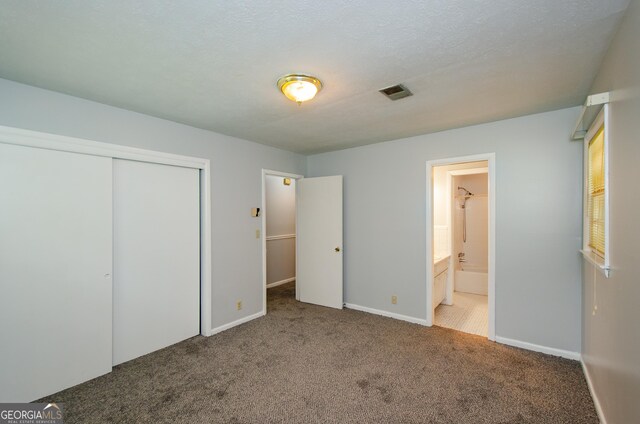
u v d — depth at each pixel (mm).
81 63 1806
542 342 2775
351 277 4168
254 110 2631
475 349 2859
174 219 3035
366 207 3994
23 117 2064
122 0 1253
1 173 1985
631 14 1295
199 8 1312
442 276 4230
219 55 1723
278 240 5785
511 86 2156
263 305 3893
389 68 1885
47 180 2178
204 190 3240
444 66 1861
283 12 1343
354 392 2195
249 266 3715
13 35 1513
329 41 1587
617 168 1526
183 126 3037
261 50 1672
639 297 1254
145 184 2805
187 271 3150
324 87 2154
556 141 2684
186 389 2250
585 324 2410
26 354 2088
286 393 2193
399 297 3713
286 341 3082
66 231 2271
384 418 1920
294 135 3488
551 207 2717
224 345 2998
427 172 3451
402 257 3678
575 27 1473
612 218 1620
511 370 2467
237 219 3578
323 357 2729
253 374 2451
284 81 1998
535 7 1322
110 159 2523
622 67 1431
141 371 2506
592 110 1928
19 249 2057
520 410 1976
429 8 1320
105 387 2281
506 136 2926
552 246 2715
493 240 2998
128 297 2686
